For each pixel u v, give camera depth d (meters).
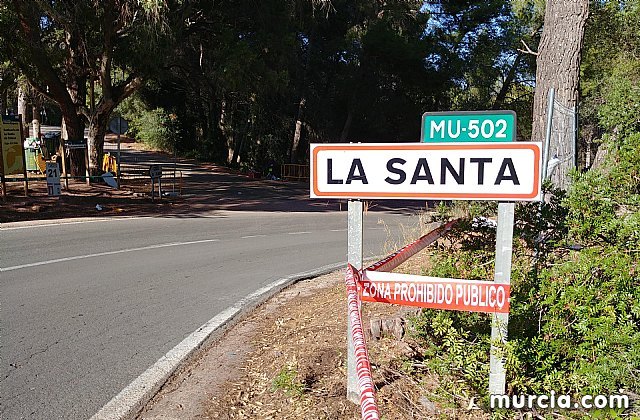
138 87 21.53
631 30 21.58
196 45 24.42
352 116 34.56
